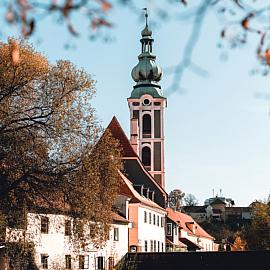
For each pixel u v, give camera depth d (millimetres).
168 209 100938
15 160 34594
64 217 40438
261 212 79500
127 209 63500
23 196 35219
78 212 36312
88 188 36000
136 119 93500
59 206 36875
